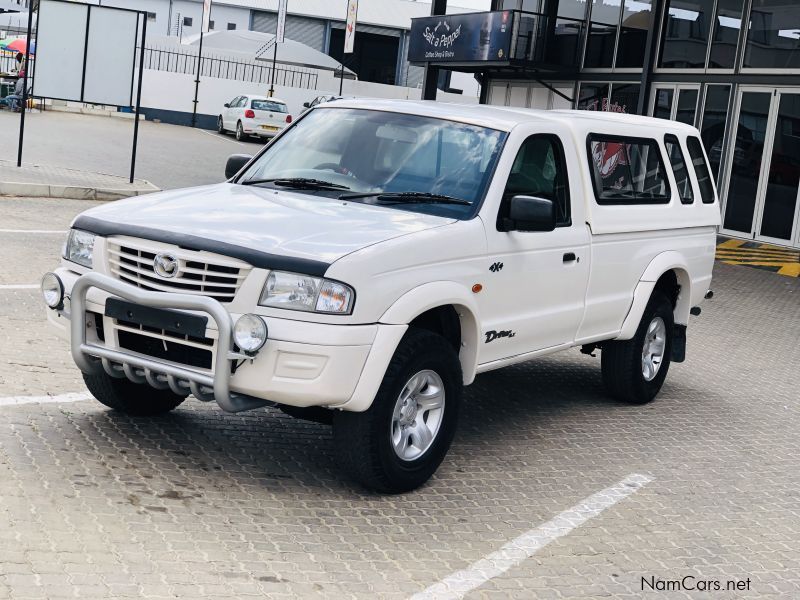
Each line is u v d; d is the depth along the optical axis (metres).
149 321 4.96
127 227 5.18
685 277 8.08
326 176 6.12
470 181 5.95
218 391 4.77
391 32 59.69
